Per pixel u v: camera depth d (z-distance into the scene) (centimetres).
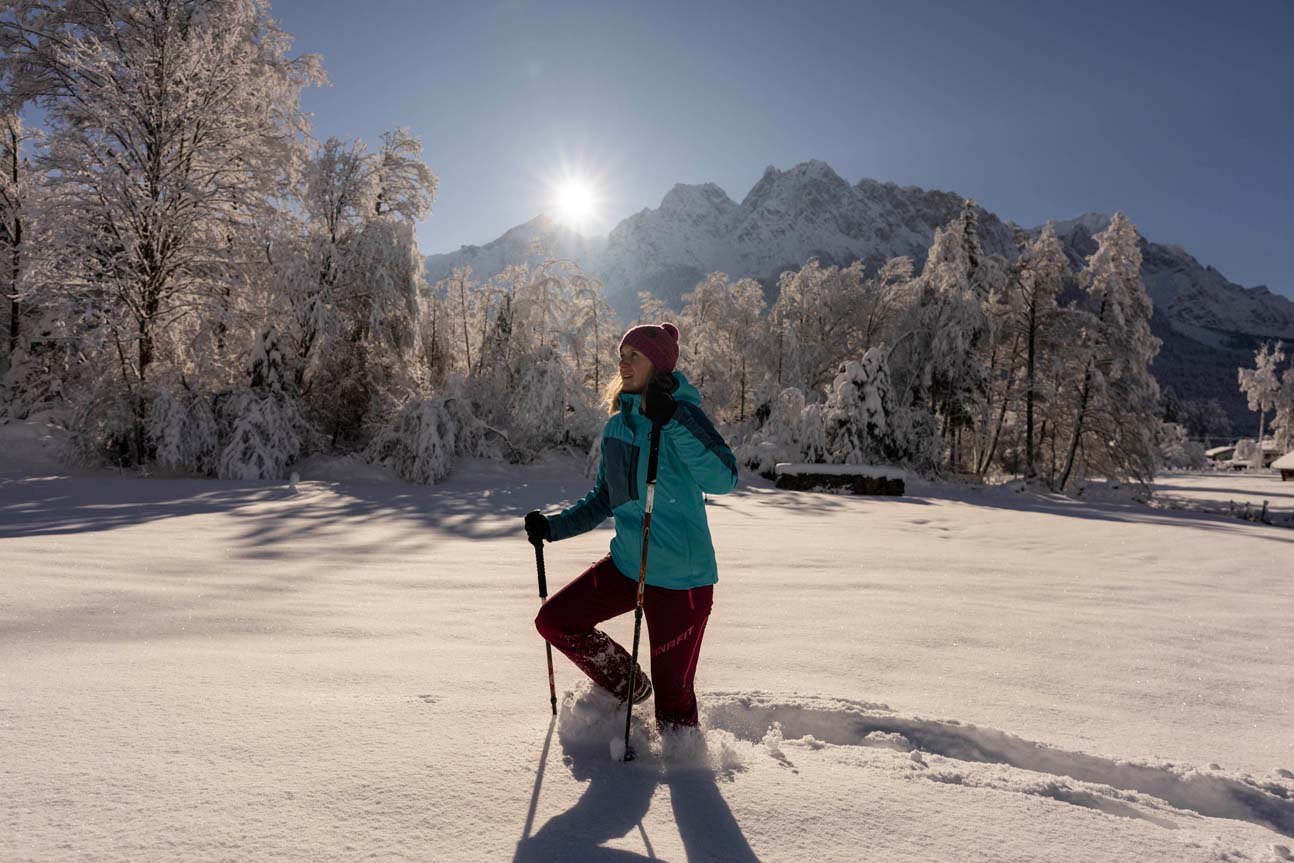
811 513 1667
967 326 3181
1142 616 558
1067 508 2256
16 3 2064
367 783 176
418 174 2450
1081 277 3294
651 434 214
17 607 404
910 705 298
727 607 521
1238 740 285
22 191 2291
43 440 1936
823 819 172
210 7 2198
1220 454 12481
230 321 2036
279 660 311
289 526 1002
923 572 766
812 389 3606
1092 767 240
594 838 157
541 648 363
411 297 2416
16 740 190
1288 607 630
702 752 207
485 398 2684
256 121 2125
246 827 151
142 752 188
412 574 632
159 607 432
